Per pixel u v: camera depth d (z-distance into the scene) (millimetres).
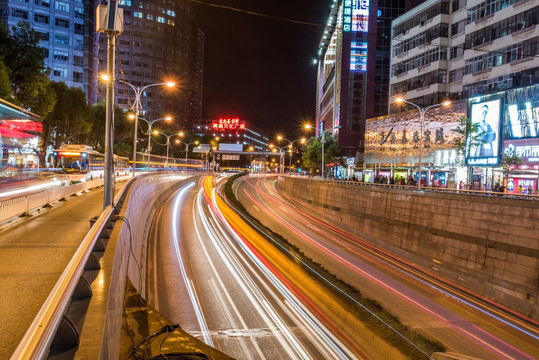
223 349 13156
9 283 7242
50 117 47656
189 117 150625
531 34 35562
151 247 25203
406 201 27672
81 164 37938
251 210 44406
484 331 15797
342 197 38562
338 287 17828
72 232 12555
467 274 21062
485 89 40906
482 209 20797
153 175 40969
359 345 13305
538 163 30578
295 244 29375
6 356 4504
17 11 73438
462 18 47250
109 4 13016
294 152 131500
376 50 76812
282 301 17094
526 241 17984
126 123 71562
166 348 6762
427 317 17047
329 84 97625
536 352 14273
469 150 37344
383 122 54188
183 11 141000
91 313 4785
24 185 16984
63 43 78062
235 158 106062
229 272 20828
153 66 130375
